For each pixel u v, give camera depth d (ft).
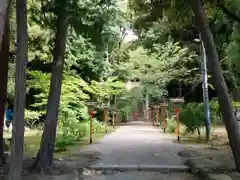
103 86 58.80
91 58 55.72
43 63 52.01
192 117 41.81
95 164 25.59
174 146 35.70
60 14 23.31
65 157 27.84
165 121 55.88
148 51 66.49
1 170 21.21
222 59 42.73
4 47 22.47
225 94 22.09
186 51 58.75
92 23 27.58
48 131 22.30
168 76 62.08
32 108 52.80
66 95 43.29
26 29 16.99
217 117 55.83
